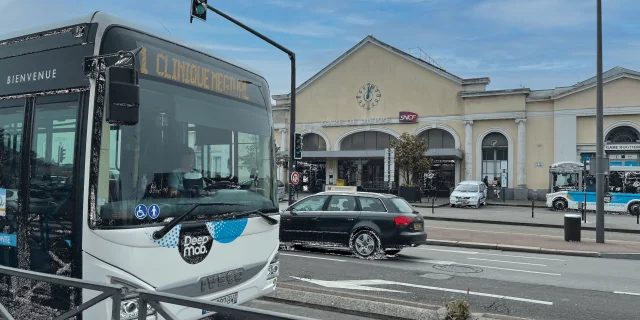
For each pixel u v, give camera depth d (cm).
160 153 424
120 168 393
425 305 661
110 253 379
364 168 4338
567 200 3002
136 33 425
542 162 3753
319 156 4281
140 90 415
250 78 548
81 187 388
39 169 422
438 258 1213
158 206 411
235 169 502
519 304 746
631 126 3497
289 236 1251
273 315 255
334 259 1132
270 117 573
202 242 439
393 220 1147
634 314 703
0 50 464
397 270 1009
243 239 487
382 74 4281
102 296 313
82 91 402
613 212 2975
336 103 4441
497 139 3900
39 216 417
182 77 458
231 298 467
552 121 3747
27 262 422
